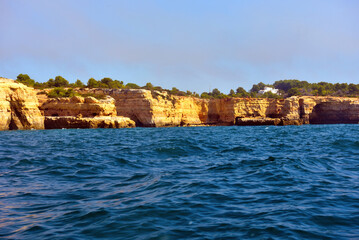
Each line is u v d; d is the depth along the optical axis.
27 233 7.91
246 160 19.58
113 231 7.96
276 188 12.32
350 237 7.51
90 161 19.73
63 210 9.72
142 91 102.38
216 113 127.25
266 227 8.18
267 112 123.00
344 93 184.62
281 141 35.50
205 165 17.95
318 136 43.91
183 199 10.79
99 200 10.78
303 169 16.27
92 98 87.94
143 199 10.80
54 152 25.17
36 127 76.81
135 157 21.45
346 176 14.60
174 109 113.62
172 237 7.59
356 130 63.66
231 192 11.75
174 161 19.61
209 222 8.59
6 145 31.80
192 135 49.34
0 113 70.06
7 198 11.23
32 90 77.50
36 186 13.08
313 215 9.07
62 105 87.31
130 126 94.88
